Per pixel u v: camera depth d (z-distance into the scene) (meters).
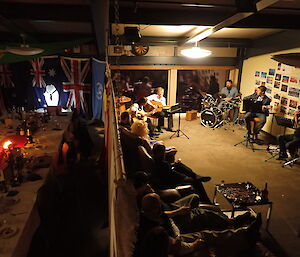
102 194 4.32
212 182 4.71
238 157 5.86
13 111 6.38
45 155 3.82
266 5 3.07
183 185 3.50
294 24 4.92
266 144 6.73
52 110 6.70
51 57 7.00
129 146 3.58
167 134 7.38
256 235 2.76
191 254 2.40
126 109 7.50
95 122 7.50
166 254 1.69
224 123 8.43
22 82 7.01
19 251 2.21
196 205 2.96
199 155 5.94
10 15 3.98
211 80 9.51
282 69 6.80
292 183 4.72
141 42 7.36
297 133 5.44
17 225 2.36
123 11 4.21
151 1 3.71
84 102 7.48
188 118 8.81
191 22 4.37
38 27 5.88
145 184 2.25
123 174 1.44
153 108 7.42
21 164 3.15
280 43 6.85
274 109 7.20
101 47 6.12
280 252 3.11
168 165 3.50
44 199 2.87
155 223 1.89
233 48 8.75
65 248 3.16
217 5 3.89
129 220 1.32
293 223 3.62
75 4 3.98
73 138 4.97
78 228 3.52
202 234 2.61
